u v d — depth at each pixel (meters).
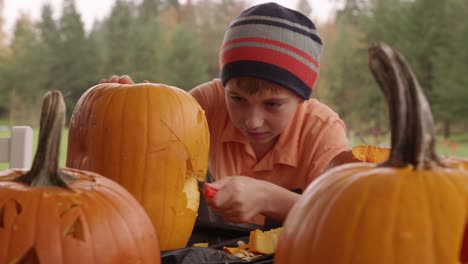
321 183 0.85
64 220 0.88
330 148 1.84
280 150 1.88
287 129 1.90
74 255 0.86
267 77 1.58
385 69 0.81
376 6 9.95
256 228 1.50
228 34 1.70
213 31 9.33
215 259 1.15
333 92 9.76
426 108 0.81
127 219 0.94
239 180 1.45
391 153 0.84
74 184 0.96
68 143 1.48
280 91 1.62
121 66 9.74
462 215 0.73
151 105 1.38
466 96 9.04
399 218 0.73
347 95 9.68
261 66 1.59
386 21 9.87
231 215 1.41
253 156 1.93
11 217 0.87
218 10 9.35
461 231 0.72
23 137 2.28
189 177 1.48
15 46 10.03
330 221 0.77
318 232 0.78
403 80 0.81
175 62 9.31
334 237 0.76
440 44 9.66
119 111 1.37
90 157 1.38
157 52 9.55
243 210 1.40
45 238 0.85
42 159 0.94
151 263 0.96
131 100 1.39
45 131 0.93
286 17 1.67
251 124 1.63
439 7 9.70
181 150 1.38
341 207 0.77
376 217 0.74
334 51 9.85
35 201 0.89
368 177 0.80
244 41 1.62
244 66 1.60
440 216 0.73
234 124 1.88
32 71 9.83
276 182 1.91
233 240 1.37
